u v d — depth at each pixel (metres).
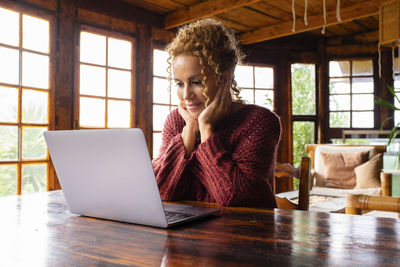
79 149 0.80
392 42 4.33
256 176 1.04
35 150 3.47
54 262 0.53
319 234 0.68
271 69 5.90
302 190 1.26
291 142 5.90
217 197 1.03
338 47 5.94
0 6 3.19
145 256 0.56
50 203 1.08
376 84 5.75
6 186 3.25
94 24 3.97
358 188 4.08
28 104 3.43
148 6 4.43
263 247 0.60
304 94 6.17
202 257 0.55
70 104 3.75
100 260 0.54
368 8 4.29
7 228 0.76
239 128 1.15
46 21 3.56
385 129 5.65
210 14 4.18
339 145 4.68
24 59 3.39
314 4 4.41
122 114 4.28
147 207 0.75
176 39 1.17
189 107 1.16
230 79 1.19
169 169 1.13
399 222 0.78
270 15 4.76
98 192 0.82
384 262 0.52
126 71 4.32
